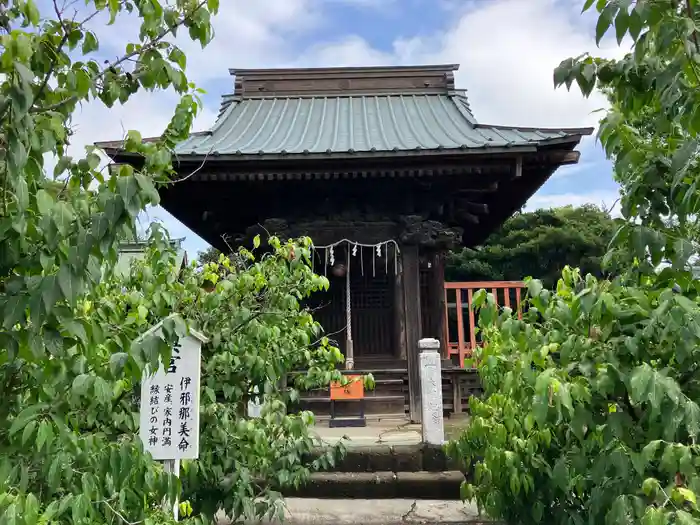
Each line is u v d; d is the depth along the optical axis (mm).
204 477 3973
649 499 2100
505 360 2932
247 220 9328
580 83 2096
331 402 7594
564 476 2539
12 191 1688
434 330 9102
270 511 4270
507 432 2982
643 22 1725
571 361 2428
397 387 8586
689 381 2254
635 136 2246
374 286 9367
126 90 2248
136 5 2160
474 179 8070
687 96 1839
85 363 2037
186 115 2412
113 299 3279
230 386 4219
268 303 4531
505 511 3180
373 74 11133
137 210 1681
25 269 1748
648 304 2145
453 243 8859
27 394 2092
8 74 1628
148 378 3031
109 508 2035
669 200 2088
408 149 7250
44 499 2076
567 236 20578
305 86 11070
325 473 5953
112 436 3186
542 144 7387
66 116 2010
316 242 8609
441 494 5793
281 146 8000
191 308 4266
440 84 11086
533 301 2457
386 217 8719
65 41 2033
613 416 2207
